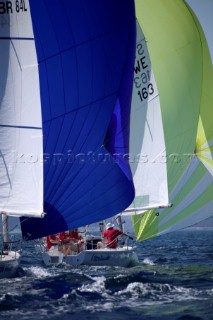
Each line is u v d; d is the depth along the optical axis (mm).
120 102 55125
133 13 55125
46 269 56750
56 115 52812
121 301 38156
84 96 53719
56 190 51531
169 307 36125
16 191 47406
